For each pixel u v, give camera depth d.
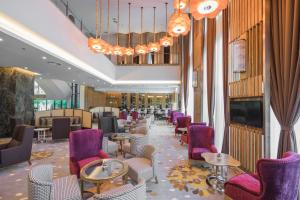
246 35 4.53
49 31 5.60
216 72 6.52
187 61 11.27
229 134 5.30
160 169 4.89
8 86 9.25
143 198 1.96
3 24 4.13
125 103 22.22
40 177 2.59
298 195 2.90
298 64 3.01
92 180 2.85
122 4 9.79
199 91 8.46
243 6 4.66
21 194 3.61
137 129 6.91
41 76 11.39
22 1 4.39
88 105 18.72
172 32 4.05
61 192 2.66
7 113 9.22
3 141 8.18
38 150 6.90
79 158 4.12
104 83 13.80
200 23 8.23
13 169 4.95
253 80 4.22
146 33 13.59
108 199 1.62
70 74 10.21
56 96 18.20
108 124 7.58
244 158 4.55
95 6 9.88
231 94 5.21
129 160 4.07
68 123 8.59
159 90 19.02
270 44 3.67
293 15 3.15
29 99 10.37
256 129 4.11
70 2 9.50
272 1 3.68
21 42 4.86
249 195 2.74
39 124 10.03
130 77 13.63
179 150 6.87
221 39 6.23
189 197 3.49
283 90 3.35
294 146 3.17
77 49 7.76
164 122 16.67
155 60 13.74
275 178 2.46
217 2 2.57
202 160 4.86
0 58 6.73
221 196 3.53
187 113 11.28
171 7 9.96
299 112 3.09
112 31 13.24
